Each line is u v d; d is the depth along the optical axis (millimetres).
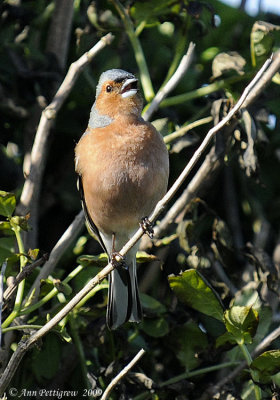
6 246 9789
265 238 11711
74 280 10086
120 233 10141
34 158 9945
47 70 11125
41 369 9805
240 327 8578
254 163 9750
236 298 9430
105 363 10039
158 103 10094
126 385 9664
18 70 10953
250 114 10117
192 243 10094
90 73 11844
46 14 11852
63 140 11773
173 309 10070
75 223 9789
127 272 9602
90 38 11719
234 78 10312
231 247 10242
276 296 10688
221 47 12359
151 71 12086
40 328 8711
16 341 9789
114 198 9602
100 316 10031
